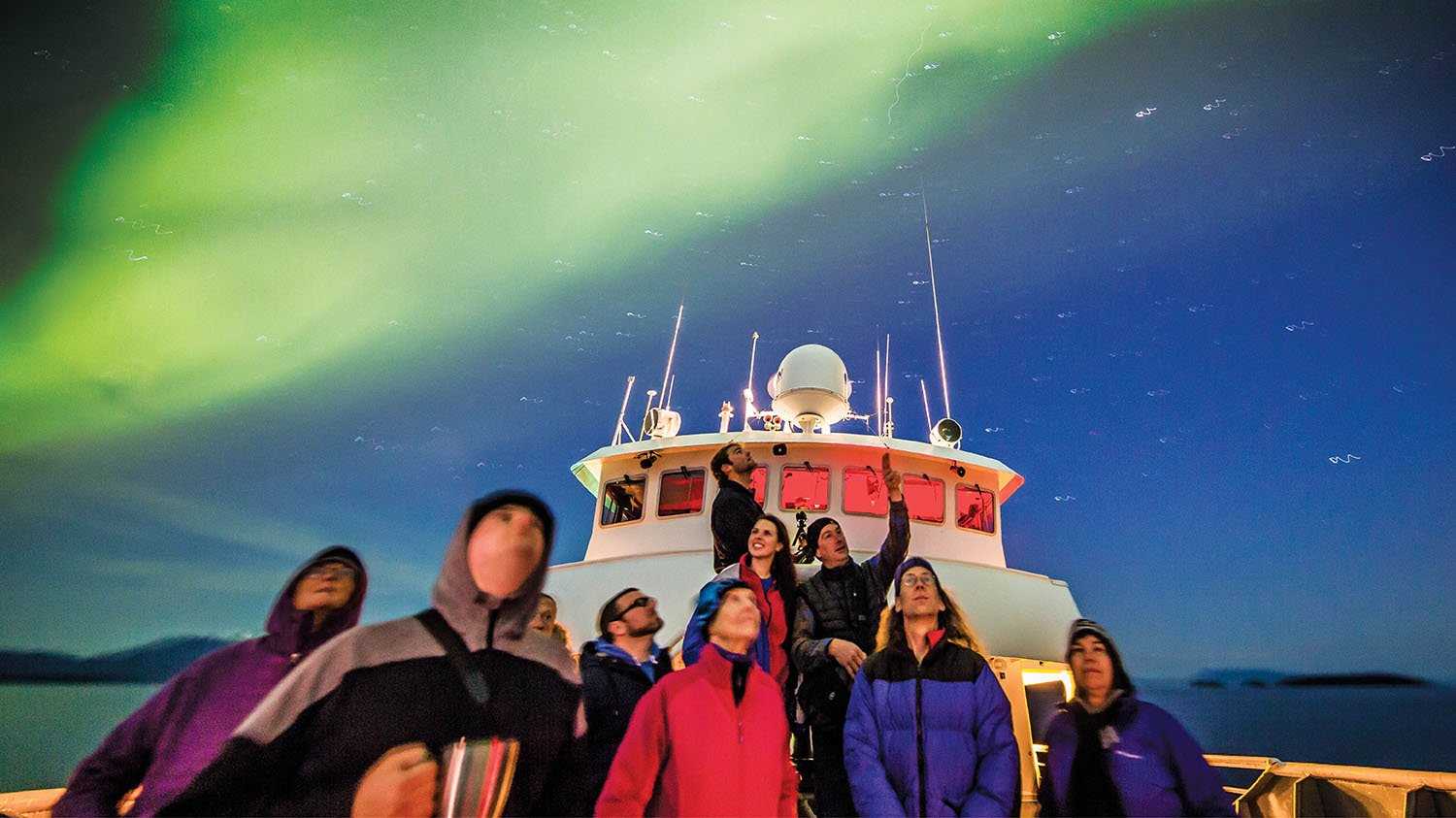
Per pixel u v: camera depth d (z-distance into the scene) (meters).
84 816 2.91
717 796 3.28
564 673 2.96
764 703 3.62
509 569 2.83
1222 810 3.52
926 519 9.48
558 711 2.83
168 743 3.17
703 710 3.45
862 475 9.47
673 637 7.67
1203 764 3.63
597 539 9.94
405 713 2.55
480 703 2.67
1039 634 8.21
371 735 2.49
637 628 4.40
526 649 2.89
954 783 3.65
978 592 8.24
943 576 8.26
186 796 2.28
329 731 2.50
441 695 2.63
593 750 3.85
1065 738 3.86
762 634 4.48
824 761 4.32
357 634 2.71
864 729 3.88
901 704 3.89
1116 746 3.70
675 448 9.74
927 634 4.10
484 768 2.57
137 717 3.24
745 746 3.43
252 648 3.54
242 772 2.33
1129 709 3.79
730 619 3.72
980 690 3.89
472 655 2.75
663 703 3.47
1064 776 3.77
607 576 8.43
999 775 3.62
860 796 3.65
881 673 4.04
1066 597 8.88
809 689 4.50
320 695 2.54
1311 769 5.71
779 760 3.53
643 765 3.32
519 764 2.67
